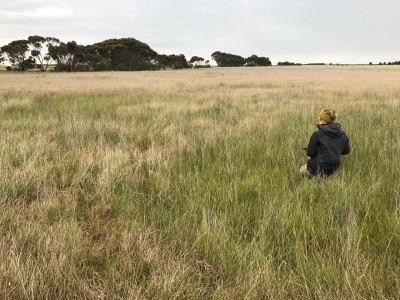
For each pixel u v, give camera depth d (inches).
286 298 100.6
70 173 207.2
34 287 100.6
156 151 247.6
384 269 109.8
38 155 233.6
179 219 145.7
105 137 292.4
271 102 528.4
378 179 183.9
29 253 116.6
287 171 211.3
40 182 186.4
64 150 257.4
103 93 733.9
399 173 190.4
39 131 316.2
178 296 101.9
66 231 131.4
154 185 187.6
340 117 378.0
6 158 224.4
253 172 204.1
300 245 124.0
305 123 328.2
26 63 3833.7
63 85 1061.1
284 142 265.7
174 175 203.8
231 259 118.2
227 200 161.9
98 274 111.7
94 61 3996.1
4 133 298.2
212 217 144.6
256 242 127.8
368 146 249.4
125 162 225.3
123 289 104.9
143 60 4308.6
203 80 1421.0
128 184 189.0
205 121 364.2
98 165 219.8
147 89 855.7
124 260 115.3
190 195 168.7
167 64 4785.9
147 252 119.9
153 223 140.3
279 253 120.5
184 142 267.4
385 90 746.8
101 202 167.5
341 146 201.8
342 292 99.5
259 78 1622.8
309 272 109.6
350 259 112.3
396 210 141.5
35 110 470.9
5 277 104.7
